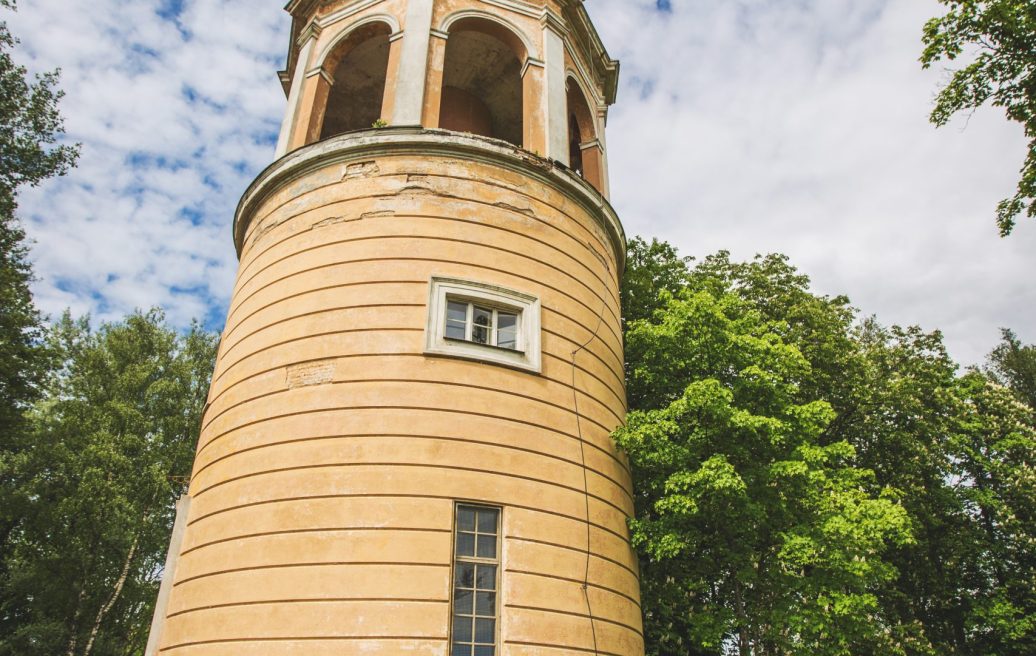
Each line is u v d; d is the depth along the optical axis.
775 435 13.18
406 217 11.57
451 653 8.53
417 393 10.00
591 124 16.84
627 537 11.60
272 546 9.15
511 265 11.69
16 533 28.41
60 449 26.86
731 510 13.01
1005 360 33.00
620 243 14.84
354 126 19.23
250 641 8.62
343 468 9.45
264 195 13.47
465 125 17.34
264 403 10.52
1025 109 11.23
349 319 10.71
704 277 22.12
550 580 9.55
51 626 25.84
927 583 21.20
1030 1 10.68
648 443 12.20
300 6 16.45
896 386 20.89
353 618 8.43
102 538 27.22
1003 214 11.59
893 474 20.81
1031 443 21.08
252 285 12.33
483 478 9.69
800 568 14.97
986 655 20.38
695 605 16.28
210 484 10.59
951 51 11.42
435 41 13.94
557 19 15.67
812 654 13.92
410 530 9.02
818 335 20.45
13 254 23.78
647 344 15.28
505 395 10.48
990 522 21.84
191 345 33.72
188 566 10.09
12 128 21.42
